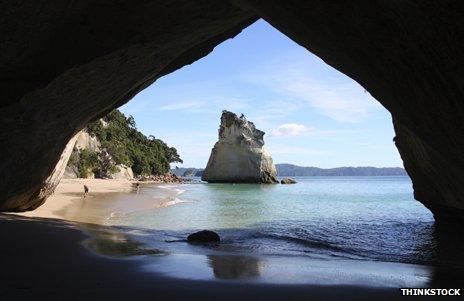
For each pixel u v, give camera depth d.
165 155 108.31
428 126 7.80
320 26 8.16
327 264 8.89
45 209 18.64
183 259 8.57
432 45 5.80
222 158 81.81
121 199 29.84
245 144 79.69
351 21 7.06
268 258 9.50
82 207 22.36
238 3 10.84
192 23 11.62
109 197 31.31
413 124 8.66
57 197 26.95
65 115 12.62
